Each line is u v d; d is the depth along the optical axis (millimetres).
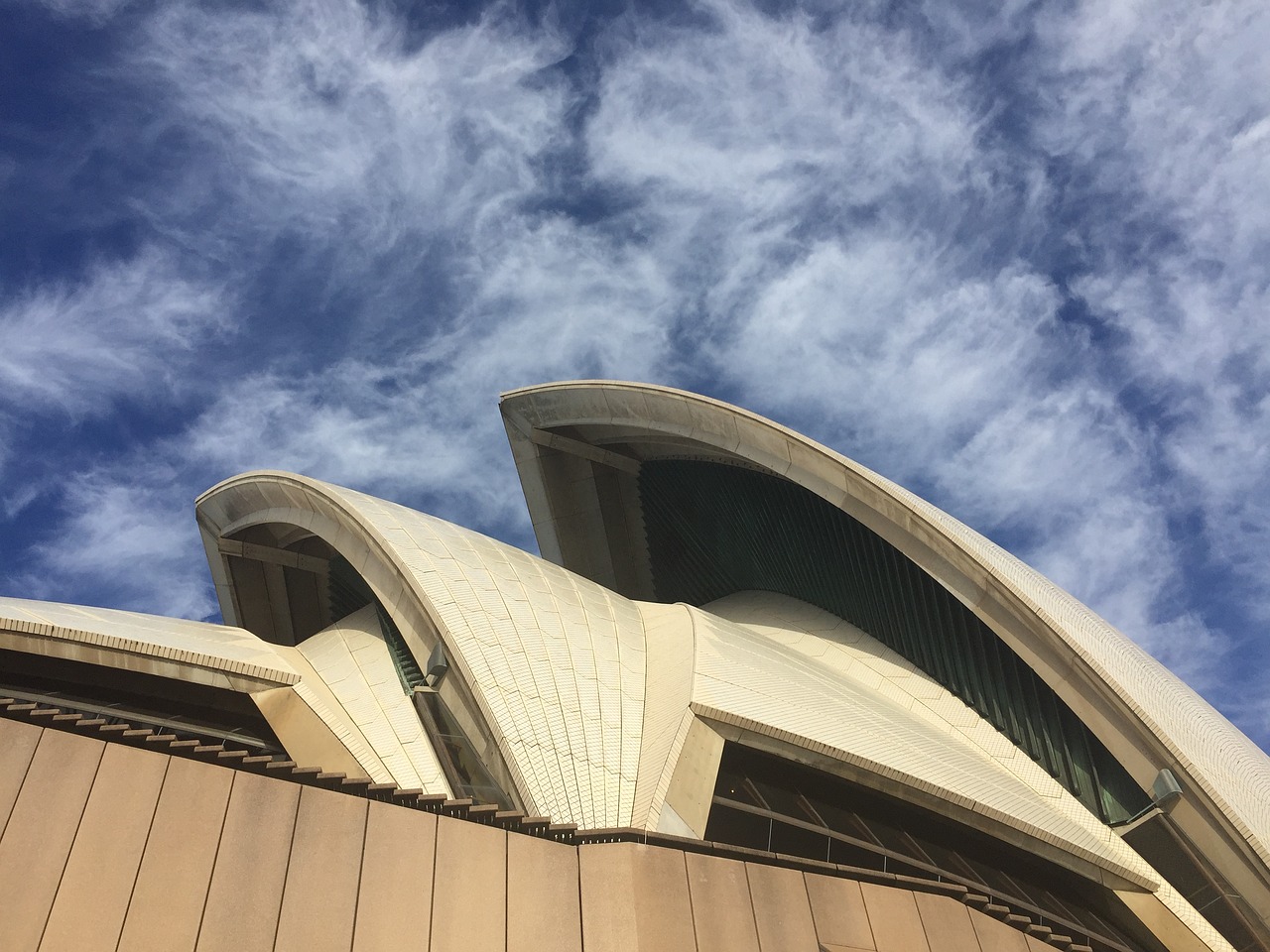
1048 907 16188
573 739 15961
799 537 27234
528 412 30000
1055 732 20641
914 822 16469
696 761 15180
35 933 9102
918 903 13227
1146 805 18719
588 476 30969
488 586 19500
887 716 19828
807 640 26328
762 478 26828
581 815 14445
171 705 16297
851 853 15094
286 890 10297
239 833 10438
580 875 11820
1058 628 19672
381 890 10719
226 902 9961
